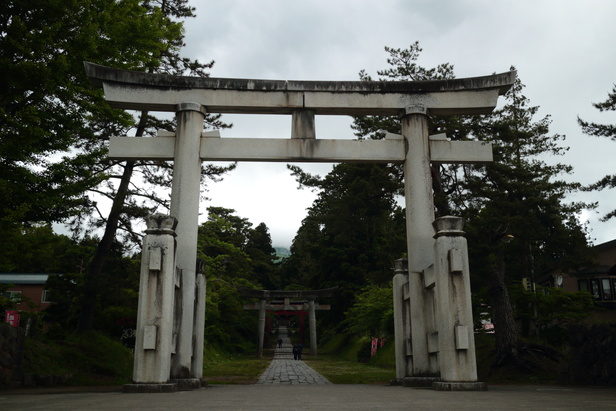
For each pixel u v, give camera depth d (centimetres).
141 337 949
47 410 557
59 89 1295
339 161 1316
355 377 1897
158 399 746
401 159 1311
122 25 1403
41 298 3809
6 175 1177
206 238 3844
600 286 3134
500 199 1852
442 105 1342
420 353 1180
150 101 1280
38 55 1237
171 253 988
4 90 1272
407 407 594
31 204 1215
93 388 1262
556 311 2247
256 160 1295
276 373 2225
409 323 1265
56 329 2388
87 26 1291
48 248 1363
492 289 1966
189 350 1127
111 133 1922
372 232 4469
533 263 2109
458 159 1323
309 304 4638
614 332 1374
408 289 1258
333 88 1335
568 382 1498
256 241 7412
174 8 2189
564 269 2073
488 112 1368
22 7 1245
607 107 1791
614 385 1297
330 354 4684
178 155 1251
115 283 1978
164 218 997
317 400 717
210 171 2136
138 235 2028
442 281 960
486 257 1878
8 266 1294
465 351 938
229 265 4500
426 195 1273
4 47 1211
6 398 779
